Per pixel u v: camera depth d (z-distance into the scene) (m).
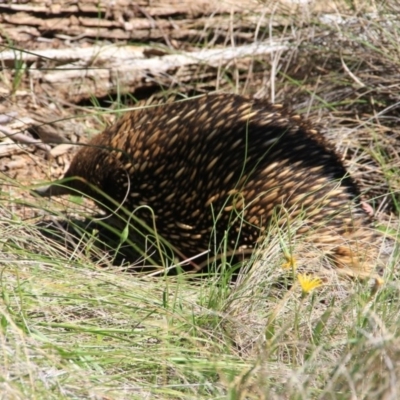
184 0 15.27
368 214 10.06
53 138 12.71
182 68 14.41
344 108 13.48
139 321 7.53
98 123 13.56
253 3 15.53
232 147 10.19
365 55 13.59
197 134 10.38
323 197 9.77
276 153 10.05
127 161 10.74
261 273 8.50
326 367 6.66
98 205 11.30
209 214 10.45
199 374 6.85
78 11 14.18
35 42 13.70
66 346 6.97
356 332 7.16
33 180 11.91
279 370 6.81
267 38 14.79
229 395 6.16
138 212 10.96
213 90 14.66
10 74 13.39
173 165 10.52
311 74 14.05
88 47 14.05
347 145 12.43
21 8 13.72
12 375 6.35
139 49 14.39
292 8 14.95
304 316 7.95
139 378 7.03
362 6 14.03
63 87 13.60
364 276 8.91
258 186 10.02
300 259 8.80
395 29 13.14
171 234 10.90
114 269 9.06
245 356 7.58
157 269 10.48
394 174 12.06
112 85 13.95
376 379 6.20
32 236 8.89
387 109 12.55
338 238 9.49
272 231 9.30
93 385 6.47
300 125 10.37
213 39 14.80
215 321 7.91
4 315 6.73
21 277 7.83
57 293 7.74
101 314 7.75
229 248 10.54
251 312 8.08
